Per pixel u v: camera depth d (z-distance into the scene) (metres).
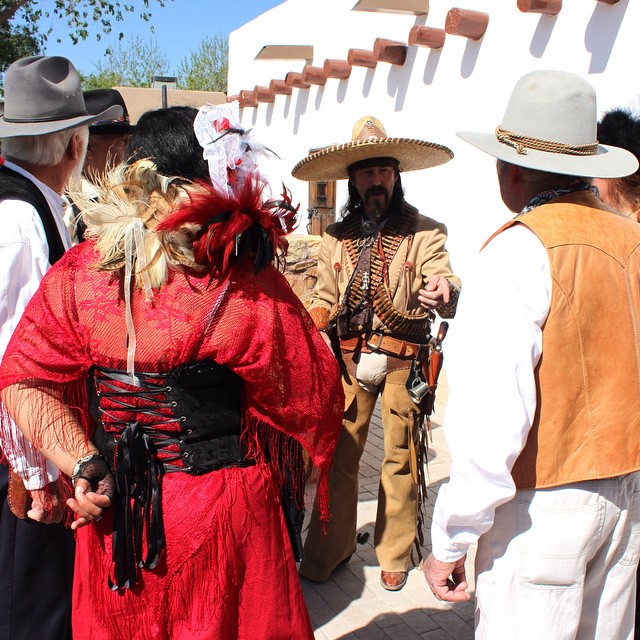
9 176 1.99
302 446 1.73
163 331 1.51
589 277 1.59
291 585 1.69
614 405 1.59
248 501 1.59
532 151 1.70
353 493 3.05
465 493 1.59
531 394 1.55
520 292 1.57
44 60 2.09
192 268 1.54
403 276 2.86
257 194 1.54
